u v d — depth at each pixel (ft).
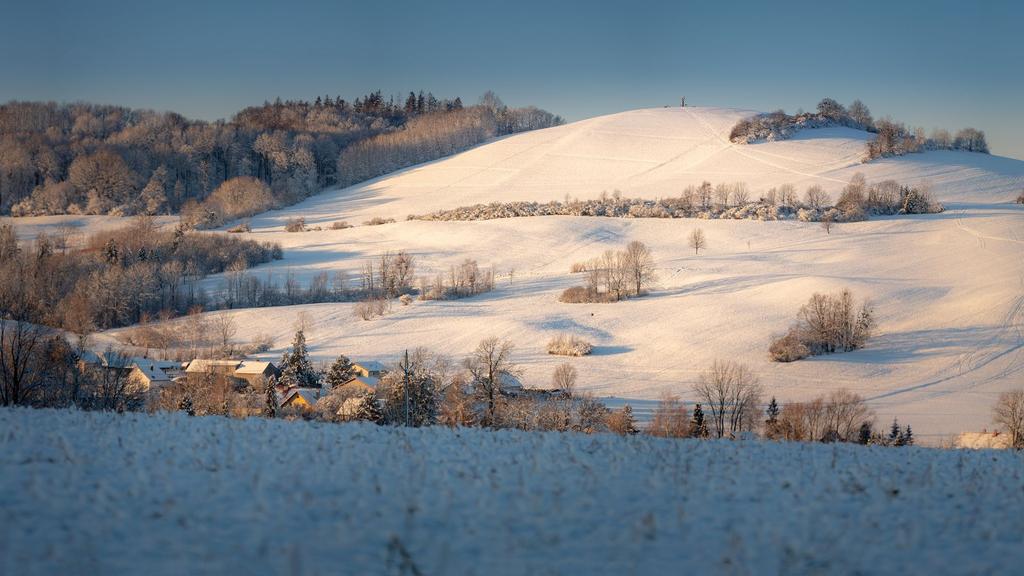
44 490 48.06
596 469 58.34
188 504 47.16
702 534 45.70
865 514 50.03
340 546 41.73
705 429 219.20
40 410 78.13
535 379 312.09
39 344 202.80
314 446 62.54
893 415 255.50
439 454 61.82
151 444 61.67
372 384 274.77
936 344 339.16
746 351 345.51
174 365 325.42
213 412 215.31
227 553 40.47
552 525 46.11
